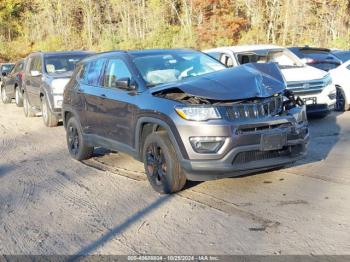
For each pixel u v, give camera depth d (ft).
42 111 43.32
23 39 198.70
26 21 200.03
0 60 183.62
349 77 40.22
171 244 15.80
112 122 23.86
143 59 23.73
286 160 20.13
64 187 23.20
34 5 201.05
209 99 19.16
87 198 21.25
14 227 18.24
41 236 17.20
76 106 27.66
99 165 27.20
